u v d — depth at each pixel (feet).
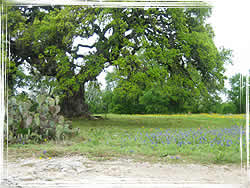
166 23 19.36
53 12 19.63
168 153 11.28
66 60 18.56
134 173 8.80
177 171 9.04
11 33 18.19
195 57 18.63
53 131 13.33
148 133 14.62
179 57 19.06
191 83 18.38
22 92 17.15
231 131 13.92
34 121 13.25
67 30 19.52
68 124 14.35
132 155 11.07
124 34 19.02
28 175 8.64
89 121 17.84
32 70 18.61
